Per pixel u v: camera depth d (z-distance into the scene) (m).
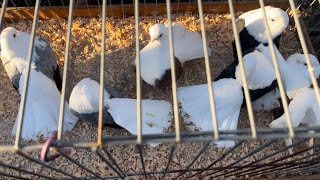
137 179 1.66
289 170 1.58
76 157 1.69
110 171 1.67
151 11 1.96
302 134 0.90
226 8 1.97
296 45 1.94
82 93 1.57
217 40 1.94
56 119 1.69
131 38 1.94
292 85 1.66
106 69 1.89
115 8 1.93
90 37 1.94
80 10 1.94
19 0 2.10
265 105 1.74
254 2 1.95
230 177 1.66
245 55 1.61
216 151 1.70
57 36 1.94
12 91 1.83
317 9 2.07
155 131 1.64
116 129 1.75
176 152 1.70
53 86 1.70
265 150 1.69
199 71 1.89
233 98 1.60
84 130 1.75
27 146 0.90
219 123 1.63
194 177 1.66
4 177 1.64
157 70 1.63
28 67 1.02
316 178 1.57
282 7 1.96
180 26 1.70
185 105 1.69
